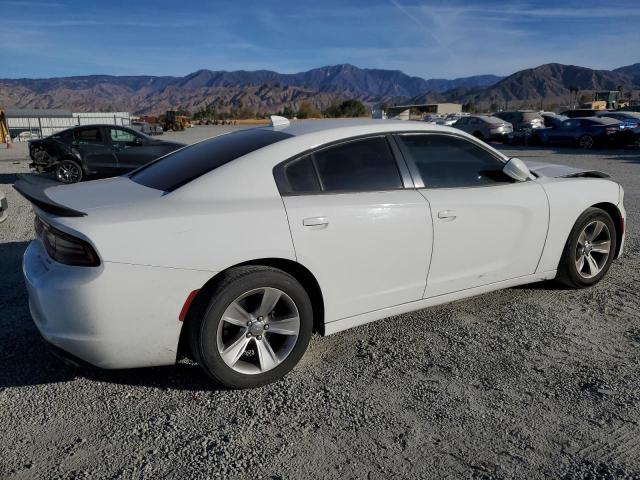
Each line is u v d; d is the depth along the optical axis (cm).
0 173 1486
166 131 5547
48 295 269
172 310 276
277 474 229
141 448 248
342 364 328
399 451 244
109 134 1245
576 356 334
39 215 293
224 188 298
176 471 232
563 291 445
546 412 273
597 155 1770
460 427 262
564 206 405
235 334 300
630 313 399
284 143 318
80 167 1220
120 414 277
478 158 381
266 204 296
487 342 355
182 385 306
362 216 315
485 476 227
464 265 363
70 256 268
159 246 269
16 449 248
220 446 249
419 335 367
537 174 427
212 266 278
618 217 459
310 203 305
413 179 346
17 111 6166
